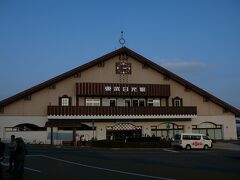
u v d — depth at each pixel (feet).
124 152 112.98
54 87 155.22
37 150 116.47
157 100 166.20
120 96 160.45
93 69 160.15
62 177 53.98
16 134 149.69
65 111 149.89
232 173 60.13
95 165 71.31
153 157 94.22
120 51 162.09
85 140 149.59
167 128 164.86
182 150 131.13
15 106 150.92
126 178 53.01
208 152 119.03
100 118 153.07
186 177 54.70
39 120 151.94
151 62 164.96
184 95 170.09
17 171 52.70
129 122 159.02
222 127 173.68
